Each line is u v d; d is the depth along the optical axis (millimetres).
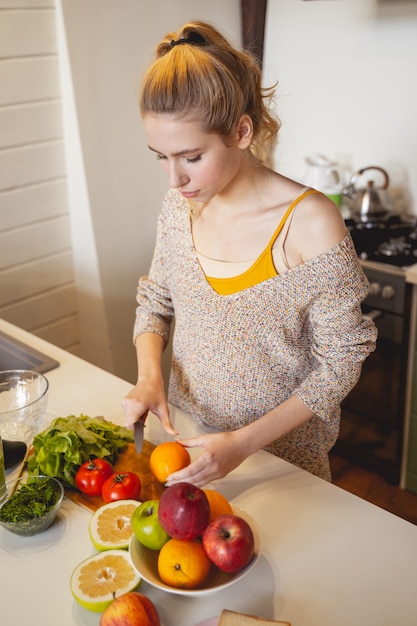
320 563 1107
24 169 2406
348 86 2791
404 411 2529
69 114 2426
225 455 1181
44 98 2377
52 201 2539
